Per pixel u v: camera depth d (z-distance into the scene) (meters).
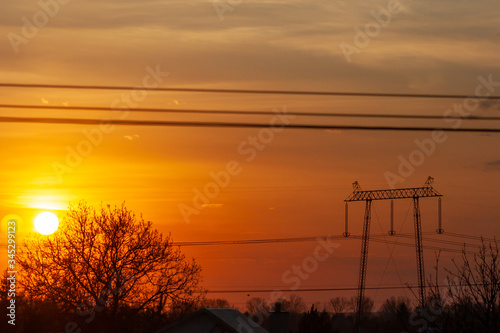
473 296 23.19
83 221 58.09
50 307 55.34
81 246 57.56
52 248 56.75
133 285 58.25
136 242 58.47
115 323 56.00
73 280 56.66
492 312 22.62
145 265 58.38
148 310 57.75
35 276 55.84
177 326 43.69
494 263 23.34
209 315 43.22
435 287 24.12
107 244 57.97
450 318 23.25
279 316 43.72
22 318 53.38
